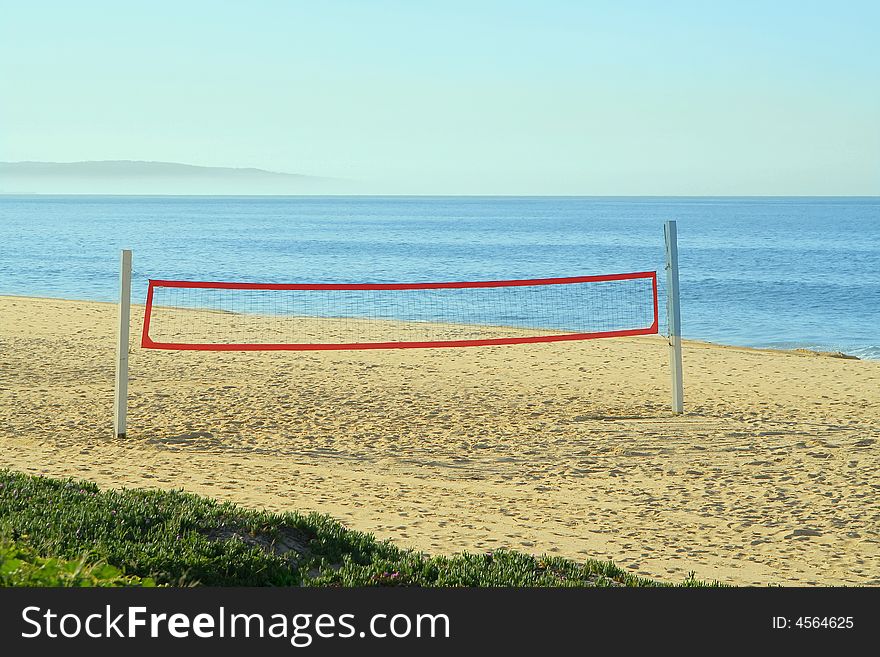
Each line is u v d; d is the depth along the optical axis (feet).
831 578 20.06
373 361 51.34
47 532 16.24
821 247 228.02
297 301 102.99
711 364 52.26
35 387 41.45
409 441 33.19
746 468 29.68
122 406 32.91
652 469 29.68
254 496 25.12
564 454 31.58
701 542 22.66
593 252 205.46
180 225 341.82
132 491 20.75
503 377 46.78
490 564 18.56
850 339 83.82
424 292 113.19
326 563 17.70
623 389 43.80
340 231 302.86
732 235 295.89
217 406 38.42
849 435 33.86
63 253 176.35
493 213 586.86
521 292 115.44
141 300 101.65
